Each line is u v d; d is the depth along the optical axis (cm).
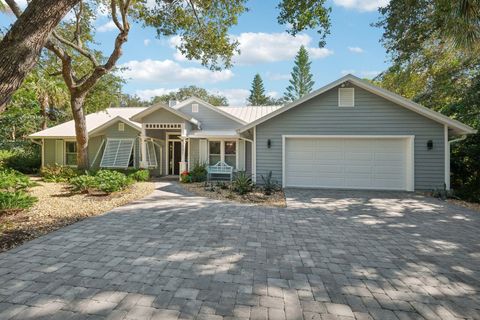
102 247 437
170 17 1238
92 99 1590
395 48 1245
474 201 863
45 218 605
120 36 1227
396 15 1127
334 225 589
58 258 390
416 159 1070
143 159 1443
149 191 1046
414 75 1436
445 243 476
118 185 969
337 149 1132
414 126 1073
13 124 1225
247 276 342
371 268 371
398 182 1094
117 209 725
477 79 1132
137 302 279
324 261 394
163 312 262
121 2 1159
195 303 279
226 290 306
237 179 1131
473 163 1089
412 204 825
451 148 1180
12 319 248
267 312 266
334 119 1127
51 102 1986
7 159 1706
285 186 1156
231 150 1565
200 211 709
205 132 1503
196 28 1292
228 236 504
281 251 432
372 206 793
